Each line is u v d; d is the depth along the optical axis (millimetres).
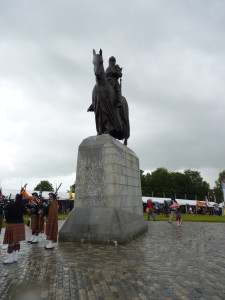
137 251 6980
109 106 10352
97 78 10062
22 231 5949
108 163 9227
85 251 6945
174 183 82812
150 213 18734
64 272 4973
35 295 3852
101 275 4789
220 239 9508
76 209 9070
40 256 6336
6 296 3814
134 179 11648
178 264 5652
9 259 5633
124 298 3752
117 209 8719
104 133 10477
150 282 4426
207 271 5133
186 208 45250
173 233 11086
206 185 89000
